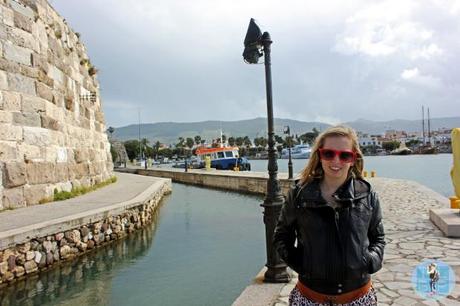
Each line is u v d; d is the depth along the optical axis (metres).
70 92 17.89
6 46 12.73
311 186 2.80
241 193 29.06
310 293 2.73
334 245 2.64
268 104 6.55
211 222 16.77
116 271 9.73
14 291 8.08
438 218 9.88
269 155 6.52
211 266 10.20
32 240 8.74
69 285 8.66
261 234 14.18
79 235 10.41
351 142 2.81
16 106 12.86
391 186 20.81
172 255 11.27
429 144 137.50
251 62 6.73
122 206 12.76
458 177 10.23
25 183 12.87
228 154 52.28
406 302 5.30
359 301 2.67
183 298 7.98
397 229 10.01
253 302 5.41
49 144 14.67
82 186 18.30
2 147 12.07
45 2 15.52
